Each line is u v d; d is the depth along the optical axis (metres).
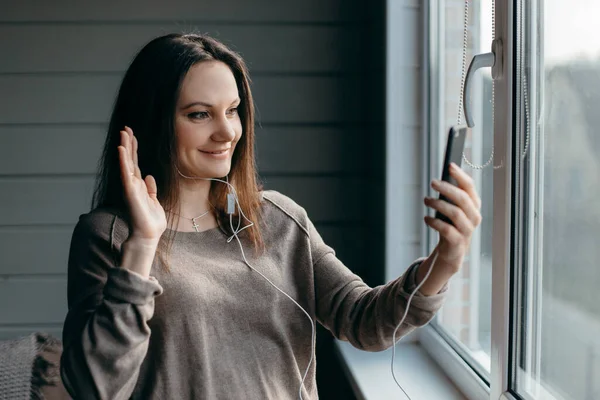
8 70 2.35
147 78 1.35
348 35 2.40
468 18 1.71
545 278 1.27
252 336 1.36
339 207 2.45
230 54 1.39
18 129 2.37
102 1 2.35
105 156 1.45
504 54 1.29
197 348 1.29
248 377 1.34
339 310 1.44
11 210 2.39
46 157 2.38
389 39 2.11
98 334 1.14
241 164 1.45
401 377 1.87
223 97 1.31
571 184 1.15
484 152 1.65
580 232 1.13
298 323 1.43
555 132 1.22
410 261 2.17
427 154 2.11
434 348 1.99
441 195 1.11
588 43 1.08
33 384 1.09
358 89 2.42
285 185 2.44
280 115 2.42
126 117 1.40
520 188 1.31
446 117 1.98
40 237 2.41
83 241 1.32
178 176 1.37
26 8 2.33
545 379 1.28
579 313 1.14
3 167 2.38
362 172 2.44
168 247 1.34
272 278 1.40
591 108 1.08
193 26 2.38
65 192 2.39
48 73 2.36
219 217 1.43
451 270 1.19
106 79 2.37
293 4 2.39
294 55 2.40
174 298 1.29
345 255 2.46
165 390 1.29
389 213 2.15
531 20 1.28
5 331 2.43
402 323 1.29
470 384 1.66
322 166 2.44
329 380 2.44
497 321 1.37
